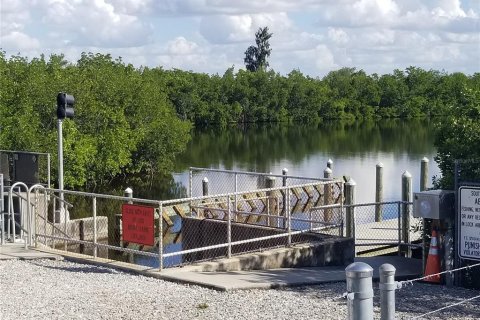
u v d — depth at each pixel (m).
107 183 43.53
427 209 13.10
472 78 119.06
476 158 14.20
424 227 13.70
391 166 47.31
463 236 12.64
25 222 15.98
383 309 6.19
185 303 10.44
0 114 33.91
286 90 108.69
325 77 124.56
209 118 98.88
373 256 18.00
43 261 13.75
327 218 21.88
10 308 10.02
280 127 98.81
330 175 25.92
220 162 52.84
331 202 24.83
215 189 34.16
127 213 13.45
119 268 13.19
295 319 9.56
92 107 39.56
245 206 24.83
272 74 109.56
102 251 21.94
